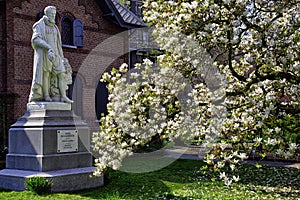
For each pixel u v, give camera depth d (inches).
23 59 652.1
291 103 239.0
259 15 239.8
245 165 562.6
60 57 449.4
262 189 386.3
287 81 223.5
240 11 218.1
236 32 234.1
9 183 386.9
